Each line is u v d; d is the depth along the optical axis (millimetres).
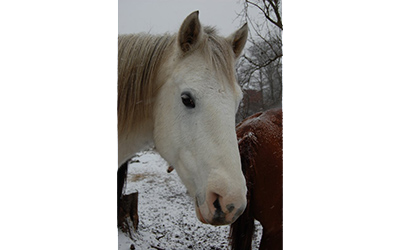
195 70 1307
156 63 1454
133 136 1528
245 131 1582
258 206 1602
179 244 1531
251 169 1581
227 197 1190
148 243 1544
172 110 1366
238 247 1585
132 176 1562
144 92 1478
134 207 1564
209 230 1548
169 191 1533
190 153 1305
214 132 1230
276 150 1599
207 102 1256
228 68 1298
